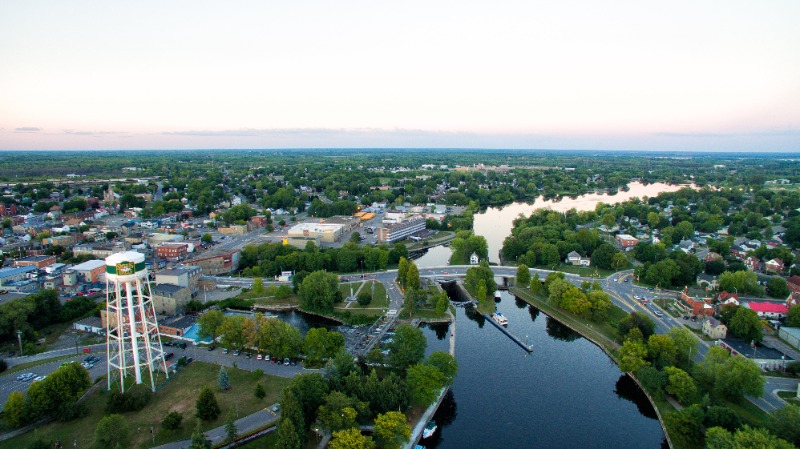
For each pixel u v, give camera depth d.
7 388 180.38
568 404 188.62
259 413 165.75
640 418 180.50
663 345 197.25
